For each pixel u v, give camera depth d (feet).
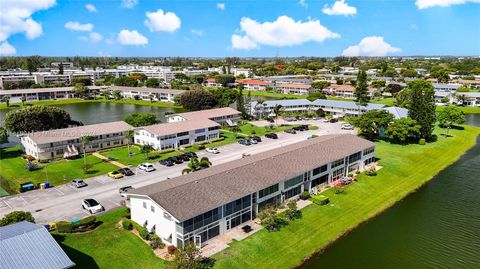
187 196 153.69
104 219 168.14
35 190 206.69
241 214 167.12
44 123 338.95
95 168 246.47
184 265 124.98
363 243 160.56
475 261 147.23
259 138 326.24
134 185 213.66
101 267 132.98
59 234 153.17
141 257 139.85
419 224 178.70
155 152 288.30
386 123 327.06
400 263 145.28
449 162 279.69
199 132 323.37
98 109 550.77
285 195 191.11
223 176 175.52
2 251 108.27
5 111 528.63
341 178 228.84
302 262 145.59
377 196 211.20
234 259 140.97
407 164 265.75
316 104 482.28
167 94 627.87
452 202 205.57
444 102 577.84
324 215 181.98
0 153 288.30
